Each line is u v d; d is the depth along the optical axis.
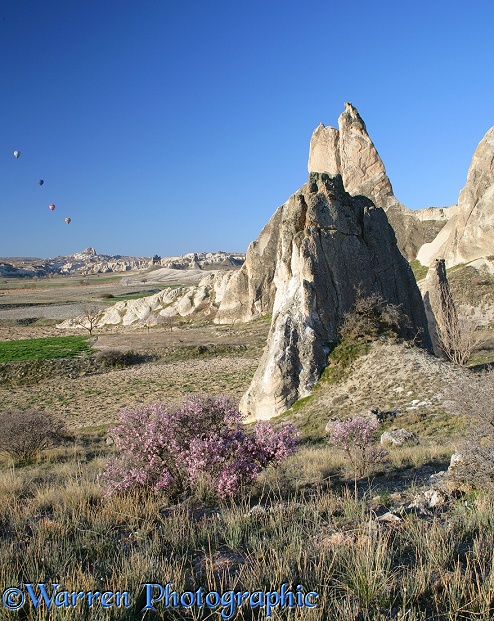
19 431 19.81
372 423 11.77
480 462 8.26
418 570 5.33
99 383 44.16
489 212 54.69
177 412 9.77
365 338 26.00
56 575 5.69
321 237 27.53
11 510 8.50
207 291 75.44
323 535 6.62
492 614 4.73
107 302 115.50
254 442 9.85
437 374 22.38
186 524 7.32
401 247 70.06
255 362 46.81
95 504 8.74
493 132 57.31
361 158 74.31
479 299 47.75
